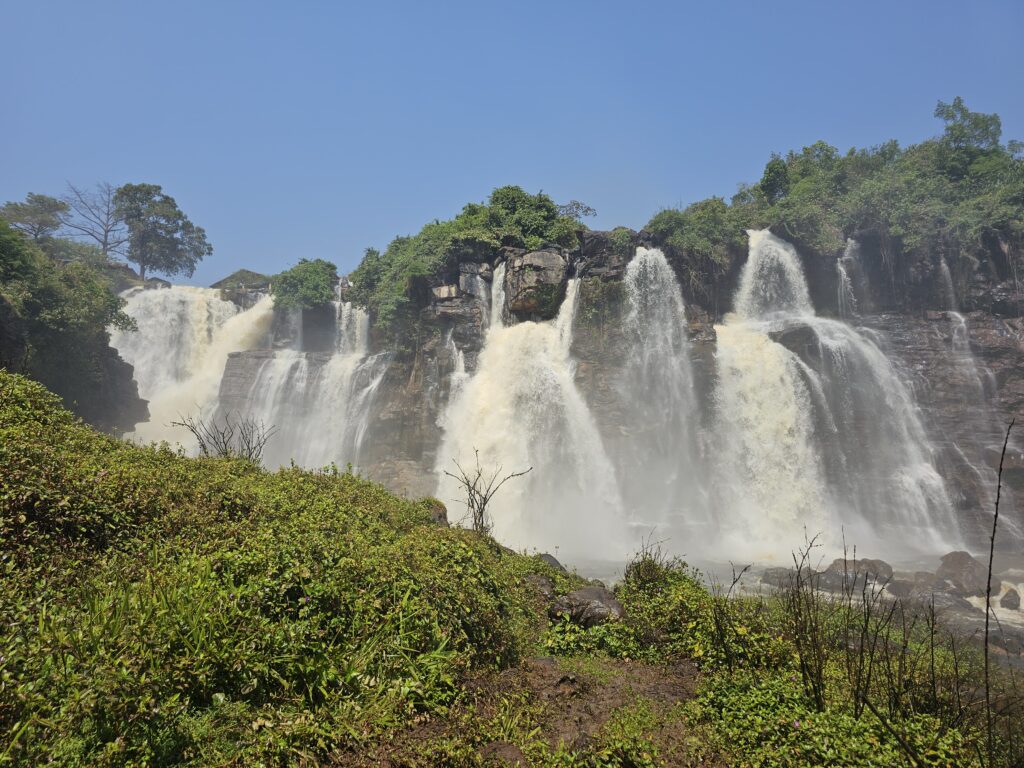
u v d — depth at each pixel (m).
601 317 31.92
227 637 5.61
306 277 42.78
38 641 4.85
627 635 8.73
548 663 7.91
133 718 4.46
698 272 33.78
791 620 7.93
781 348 30.42
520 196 39.09
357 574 7.06
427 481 30.92
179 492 8.88
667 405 30.75
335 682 5.84
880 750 5.11
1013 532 28.27
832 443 29.81
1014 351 31.38
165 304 46.28
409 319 35.03
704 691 6.80
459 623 7.27
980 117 41.12
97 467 8.63
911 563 23.48
